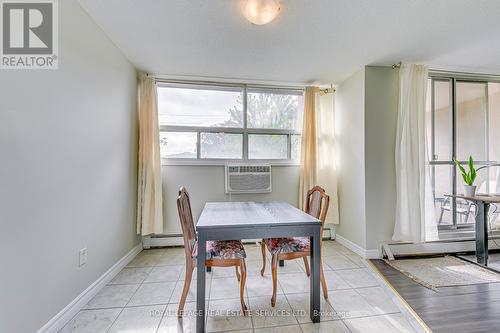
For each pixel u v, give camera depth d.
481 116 3.06
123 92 2.42
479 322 1.54
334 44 2.21
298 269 2.34
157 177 2.82
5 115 1.15
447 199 2.97
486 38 2.11
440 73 2.89
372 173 2.68
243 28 1.95
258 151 3.27
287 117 3.34
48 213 1.40
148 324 1.53
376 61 2.57
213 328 1.49
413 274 2.24
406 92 2.57
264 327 1.50
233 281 2.11
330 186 3.18
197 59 2.51
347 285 2.03
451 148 2.96
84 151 1.75
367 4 1.65
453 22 1.86
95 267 1.90
